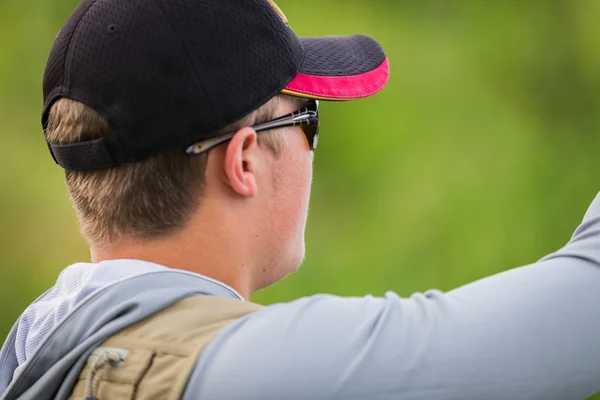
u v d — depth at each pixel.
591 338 2.21
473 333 2.21
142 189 2.54
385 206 11.65
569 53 12.58
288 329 2.27
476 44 12.45
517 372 2.18
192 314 2.38
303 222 2.78
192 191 2.55
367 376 2.19
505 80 12.37
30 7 12.80
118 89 2.48
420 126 11.91
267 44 2.56
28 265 11.69
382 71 2.90
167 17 2.47
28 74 12.58
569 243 2.39
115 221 2.59
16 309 11.59
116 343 2.37
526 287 2.26
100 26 2.52
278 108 2.65
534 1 12.71
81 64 2.53
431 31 12.55
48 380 2.41
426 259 11.36
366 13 12.42
